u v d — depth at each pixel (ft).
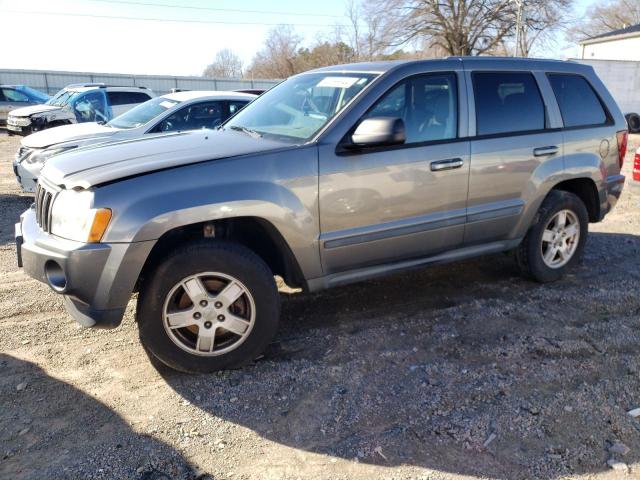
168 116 27.43
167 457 9.48
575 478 8.95
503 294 16.43
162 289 11.20
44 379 11.85
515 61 15.93
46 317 14.92
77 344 13.43
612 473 9.06
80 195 10.84
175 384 11.69
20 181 27.68
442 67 14.34
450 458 9.42
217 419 10.53
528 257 16.66
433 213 14.08
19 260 12.66
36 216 12.69
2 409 10.77
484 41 142.51
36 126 47.42
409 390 11.38
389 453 9.55
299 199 12.14
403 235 13.73
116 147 12.98
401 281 17.47
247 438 10.00
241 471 9.17
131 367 12.37
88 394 11.32
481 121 14.76
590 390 11.34
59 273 10.93
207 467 9.26
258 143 12.70
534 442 9.79
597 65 81.82
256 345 12.08
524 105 15.75
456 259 15.26
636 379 11.76
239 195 11.44
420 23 140.05
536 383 11.62
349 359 12.67
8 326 14.35
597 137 17.20
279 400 11.12
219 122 28.55
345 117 12.82
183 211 10.94
